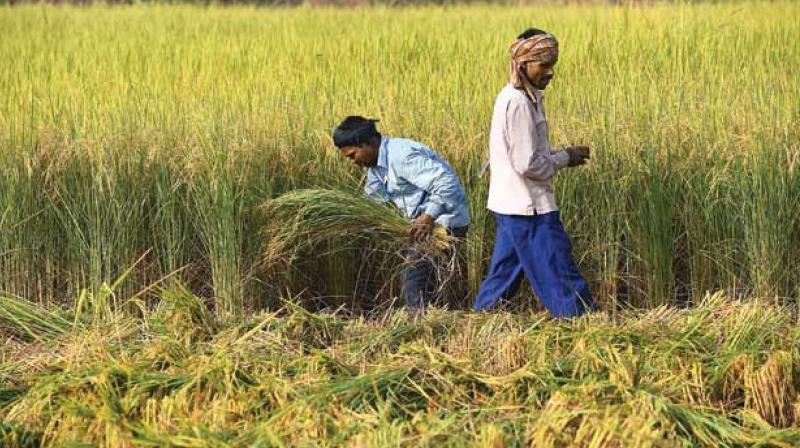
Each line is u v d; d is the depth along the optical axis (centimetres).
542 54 1278
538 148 1310
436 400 1093
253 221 1498
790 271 1491
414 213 1398
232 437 1020
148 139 1559
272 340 1244
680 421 1017
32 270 1554
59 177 1534
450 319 1327
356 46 2320
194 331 1282
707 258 1526
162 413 1066
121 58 2344
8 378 1190
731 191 1491
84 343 1224
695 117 1597
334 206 1393
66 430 1050
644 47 2077
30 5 3831
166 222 1527
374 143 1380
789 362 1127
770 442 998
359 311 1560
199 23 3131
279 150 1534
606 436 963
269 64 2050
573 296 1325
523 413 1047
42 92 1884
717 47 2111
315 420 1016
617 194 1505
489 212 1527
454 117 1625
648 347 1198
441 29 2755
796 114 1577
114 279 1541
